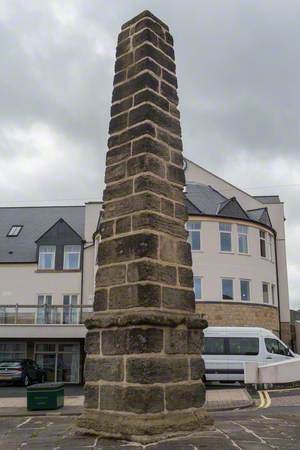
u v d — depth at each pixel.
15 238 39.84
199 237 33.09
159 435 5.82
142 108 7.17
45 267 37.09
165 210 6.86
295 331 38.00
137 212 6.71
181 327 6.48
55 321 30.64
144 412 5.90
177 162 7.30
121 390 6.12
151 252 6.50
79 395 23.00
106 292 6.72
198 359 6.61
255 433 6.09
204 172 38.78
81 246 37.28
